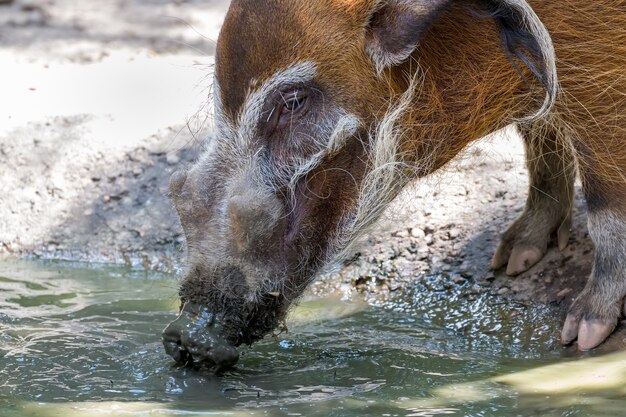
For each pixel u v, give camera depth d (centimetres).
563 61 504
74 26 1179
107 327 566
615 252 532
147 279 671
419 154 500
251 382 485
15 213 756
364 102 468
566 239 605
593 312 534
